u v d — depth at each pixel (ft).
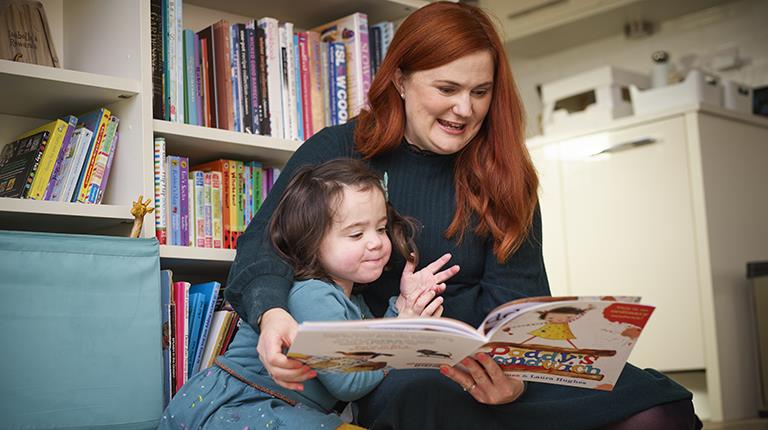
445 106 4.67
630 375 4.42
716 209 10.46
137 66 5.44
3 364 4.40
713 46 12.45
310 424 3.91
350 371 3.87
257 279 4.21
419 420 4.14
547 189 11.87
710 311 10.15
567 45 13.85
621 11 12.39
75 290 4.66
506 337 3.56
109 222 5.42
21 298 4.49
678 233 10.53
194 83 5.98
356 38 6.82
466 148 5.05
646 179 10.85
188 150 6.08
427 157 5.05
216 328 5.54
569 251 11.59
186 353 5.34
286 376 3.66
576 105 12.27
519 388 4.15
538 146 12.00
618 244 11.08
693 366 10.30
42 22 5.92
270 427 3.97
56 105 5.64
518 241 4.90
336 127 5.27
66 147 5.41
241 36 6.23
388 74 4.88
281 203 4.56
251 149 6.13
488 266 5.01
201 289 5.67
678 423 4.30
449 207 5.02
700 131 10.45
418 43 4.67
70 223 5.43
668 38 12.87
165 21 5.81
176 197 5.78
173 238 5.73
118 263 4.84
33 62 5.79
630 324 3.52
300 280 4.38
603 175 11.28
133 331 4.84
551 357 3.80
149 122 5.41
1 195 5.37
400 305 4.72
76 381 4.60
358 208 4.37
